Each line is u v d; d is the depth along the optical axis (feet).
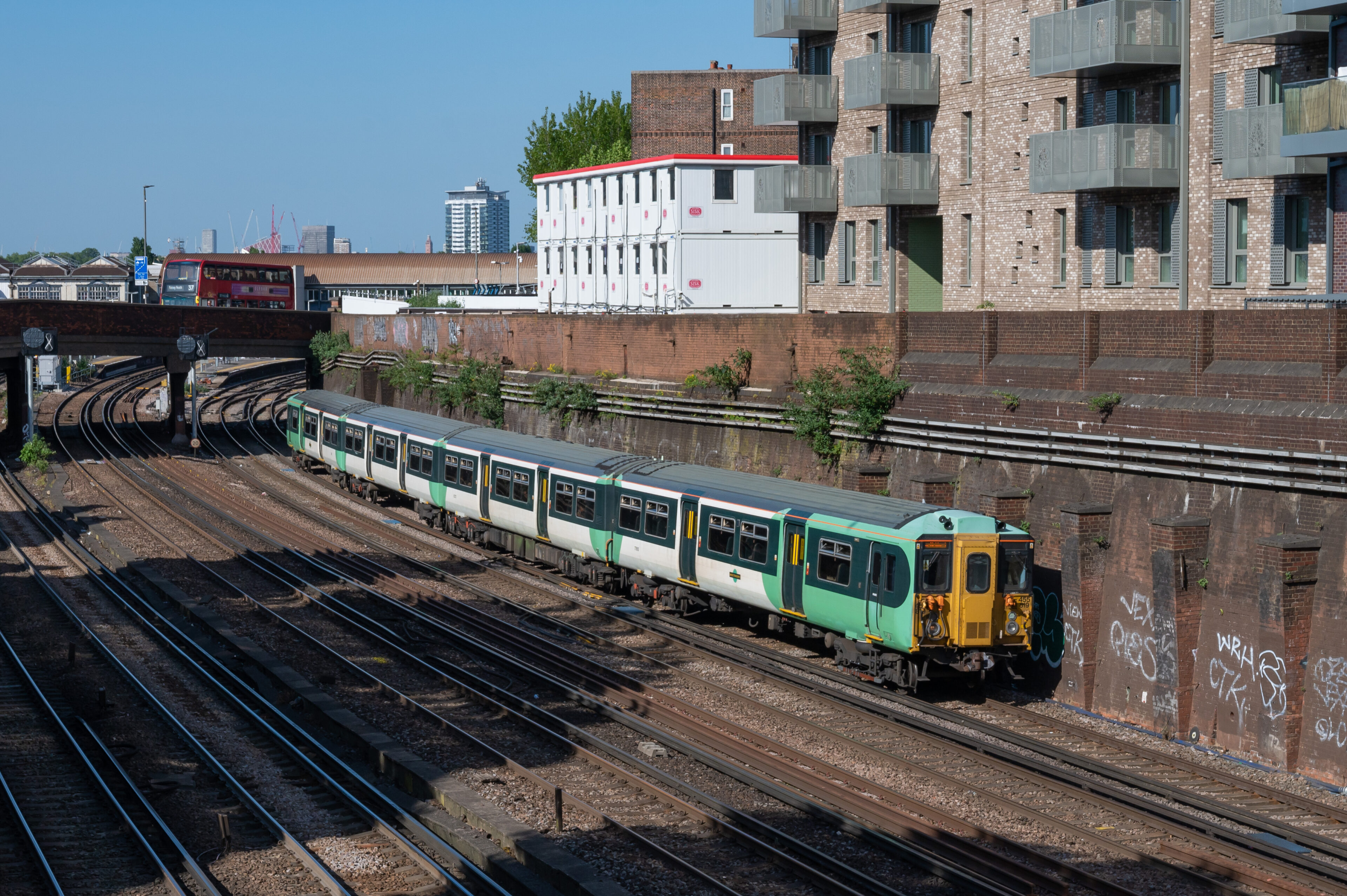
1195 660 65.10
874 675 73.67
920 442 83.87
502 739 64.90
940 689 75.00
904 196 116.78
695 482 90.12
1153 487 68.28
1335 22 77.77
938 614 69.36
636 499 94.79
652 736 64.13
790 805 53.93
